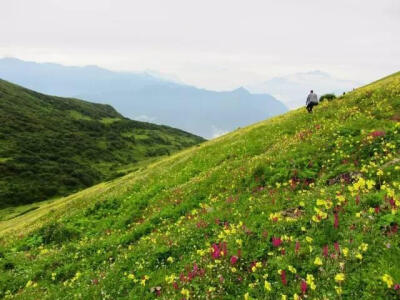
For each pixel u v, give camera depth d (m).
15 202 143.88
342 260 9.09
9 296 15.02
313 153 20.30
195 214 18.66
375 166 15.19
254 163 22.69
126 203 28.47
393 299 7.34
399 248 8.63
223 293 9.97
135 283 12.53
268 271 10.09
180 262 12.84
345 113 28.88
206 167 31.44
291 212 13.51
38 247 23.83
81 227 25.94
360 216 10.70
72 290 13.67
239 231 12.94
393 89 30.36
